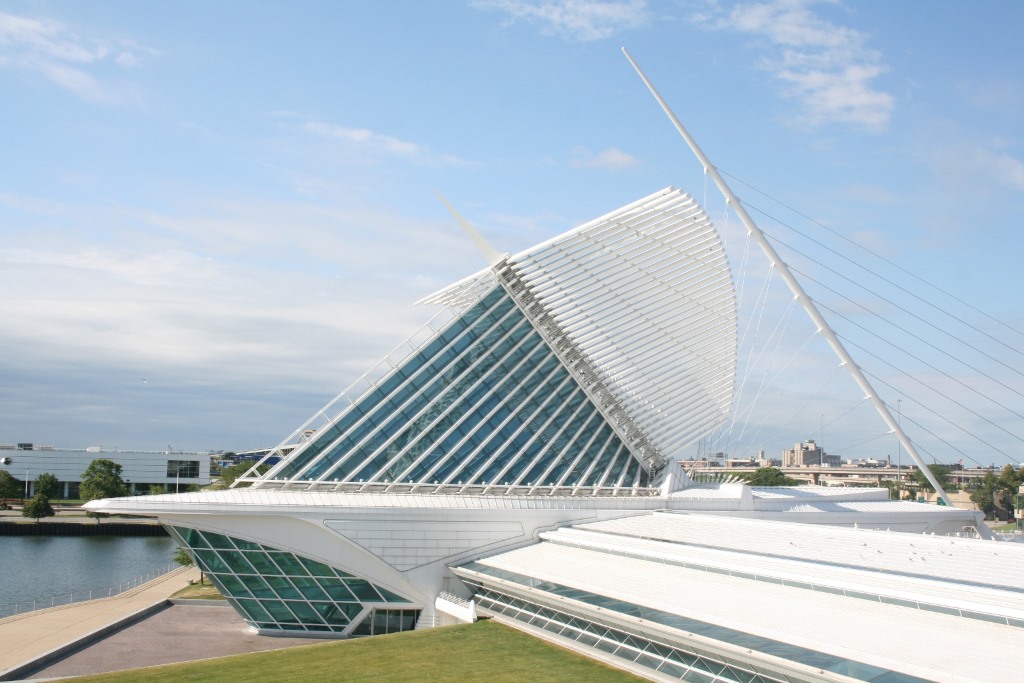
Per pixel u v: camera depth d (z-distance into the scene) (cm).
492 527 5362
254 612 5144
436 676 3728
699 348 6638
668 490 6362
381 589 5112
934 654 2864
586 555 4884
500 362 6009
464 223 6103
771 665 3097
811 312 6719
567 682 3612
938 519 7075
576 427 6181
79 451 16975
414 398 5662
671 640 3556
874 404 6969
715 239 6494
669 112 6612
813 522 6475
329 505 4959
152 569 9238
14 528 12469
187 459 17012
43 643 5122
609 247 6238
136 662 4428
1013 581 3581
